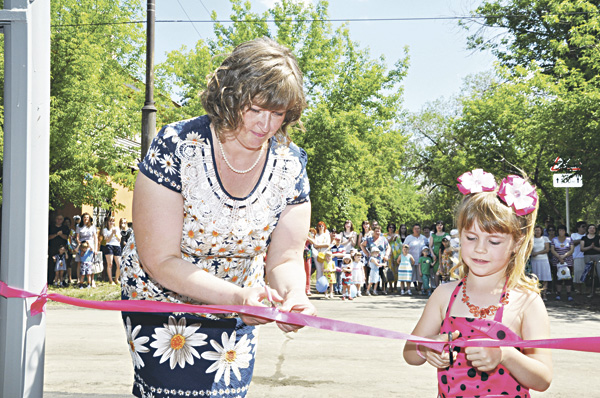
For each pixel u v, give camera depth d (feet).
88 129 47.32
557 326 28.04
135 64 56.29
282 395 14.93
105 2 51.24
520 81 52.65
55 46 45.52
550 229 43.91
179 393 6.57
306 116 63.00
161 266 6.20
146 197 6.22
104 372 17.01
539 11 63.52
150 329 6.60
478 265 7.25
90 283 44.45
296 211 7.07
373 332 6.14
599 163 43.57
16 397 6.77
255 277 7.34
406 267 44.60
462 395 7.16
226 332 6.68
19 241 6.88
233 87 5.75
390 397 14.84
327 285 41.65
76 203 48.03
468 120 76.64
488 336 7.21
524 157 73.87
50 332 24.31
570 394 15.31
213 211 6.38
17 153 6.90
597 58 45.39
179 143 6.21
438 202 142.41
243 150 6.28
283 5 67.41
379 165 97.14
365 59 73.26
